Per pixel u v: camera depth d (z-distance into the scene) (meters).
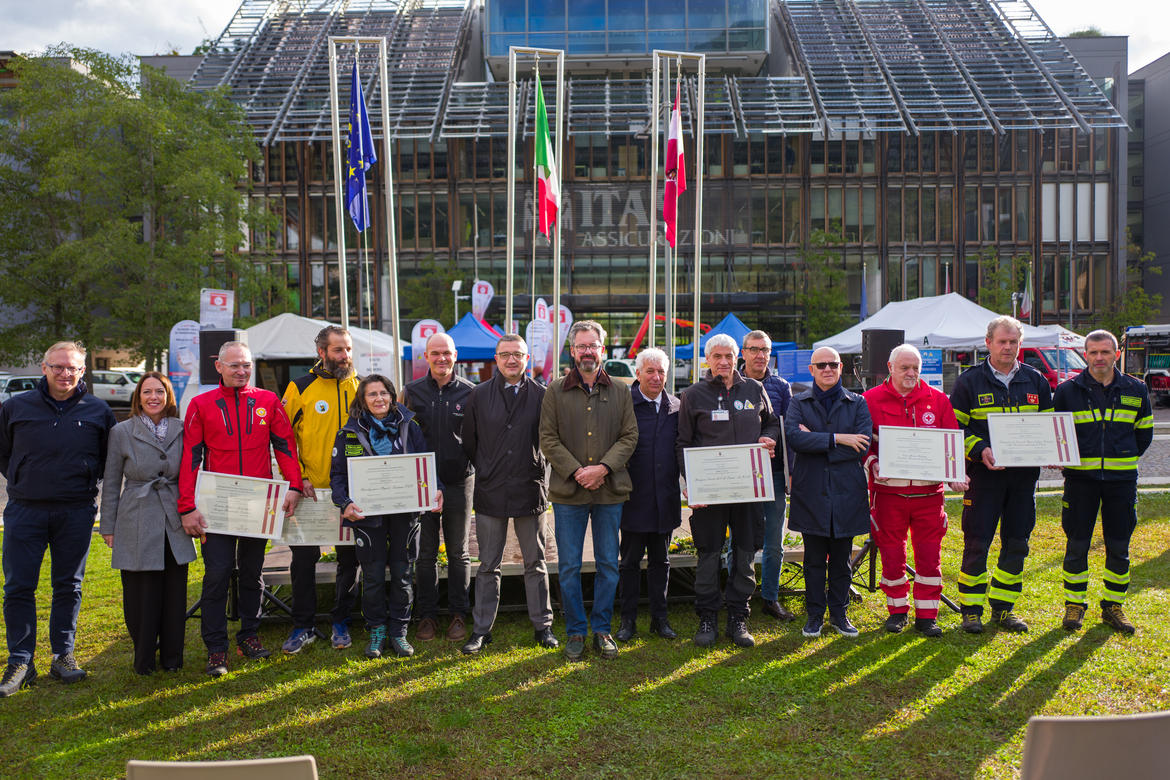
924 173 37.94
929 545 4.93
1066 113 36.91
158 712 4.05
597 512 4.81
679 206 38.22
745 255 38.25
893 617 5.03
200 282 24.05
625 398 4.80
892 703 3.97
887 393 5.10
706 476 4.72
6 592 4.36
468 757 3.54
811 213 38.12
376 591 4.81
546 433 4.75
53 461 4.40
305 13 45.34
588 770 3.41
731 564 5.04
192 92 25.14
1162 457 13.11
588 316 38.56
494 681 4.38
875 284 38.12
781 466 5.37
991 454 4.83
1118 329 35.00
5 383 24.52
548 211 8.84
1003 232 37.94
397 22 44.03
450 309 37.03
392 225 7.87
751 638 4.88
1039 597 5.57
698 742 3.63
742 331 19.22
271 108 38.66
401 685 4.35
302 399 5.12
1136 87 47.69
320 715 3.98
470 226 38.88
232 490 4.50
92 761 3.56
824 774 3.33
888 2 44.81
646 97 38.88
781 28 44.31
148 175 23.22
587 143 38.16
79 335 24.50
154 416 4.55
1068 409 4.95
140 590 4.52
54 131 22.17
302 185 38.22
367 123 8.09
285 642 5.03
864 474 4.89
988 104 37.19
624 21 40.06
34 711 4.09
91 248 21.77
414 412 5.17
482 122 37.03
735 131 35.84
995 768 3.33
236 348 4.65
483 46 40.88
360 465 4.70
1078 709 3.83
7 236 23.39
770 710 3.94
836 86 38.34
